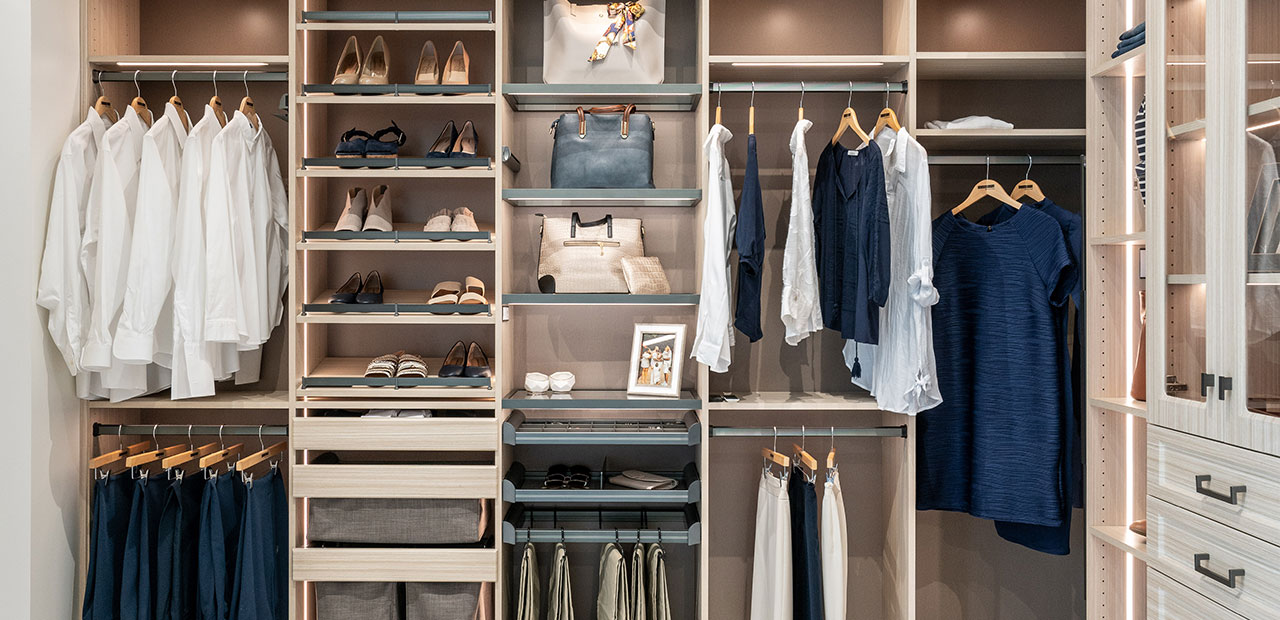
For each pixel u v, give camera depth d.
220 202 2.43
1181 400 1.90
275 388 2.87
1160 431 1.97
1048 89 2.86
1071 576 2.93
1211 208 1.78
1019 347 2.44
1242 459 1.68
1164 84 1.95
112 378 2.40
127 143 2.47
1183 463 1.89
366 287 2.71
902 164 2.39
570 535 2.51
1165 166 1.95
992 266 2.50
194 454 2.54
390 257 2.87
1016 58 2.53
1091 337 2.38
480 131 2.87
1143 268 2.35
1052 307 2.40
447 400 2.62
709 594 2.92
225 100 2.85
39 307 2.34
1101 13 2.35
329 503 2.51
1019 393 2.44
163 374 2.63
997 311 2.48
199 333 2.41
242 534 2.42
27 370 2.30
